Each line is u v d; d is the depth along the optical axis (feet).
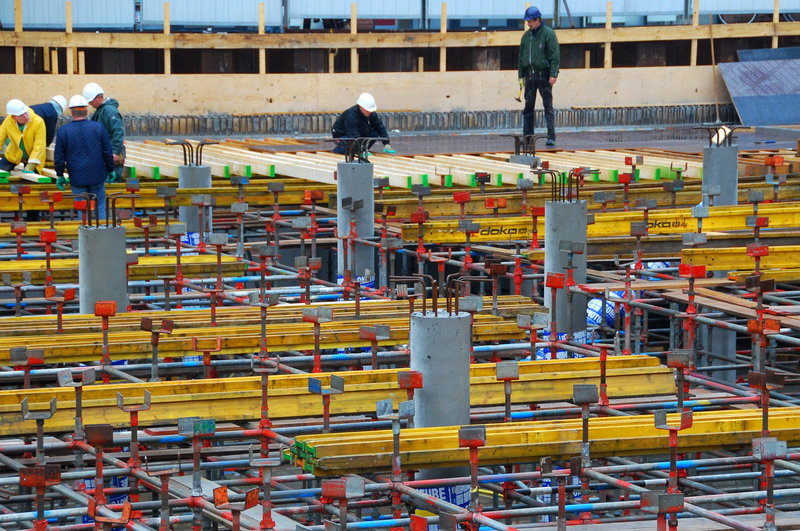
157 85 175.94
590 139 165.99
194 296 83.41
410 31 186.91
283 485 72.59
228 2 183.11
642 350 86.22
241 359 68.39
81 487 53.42
